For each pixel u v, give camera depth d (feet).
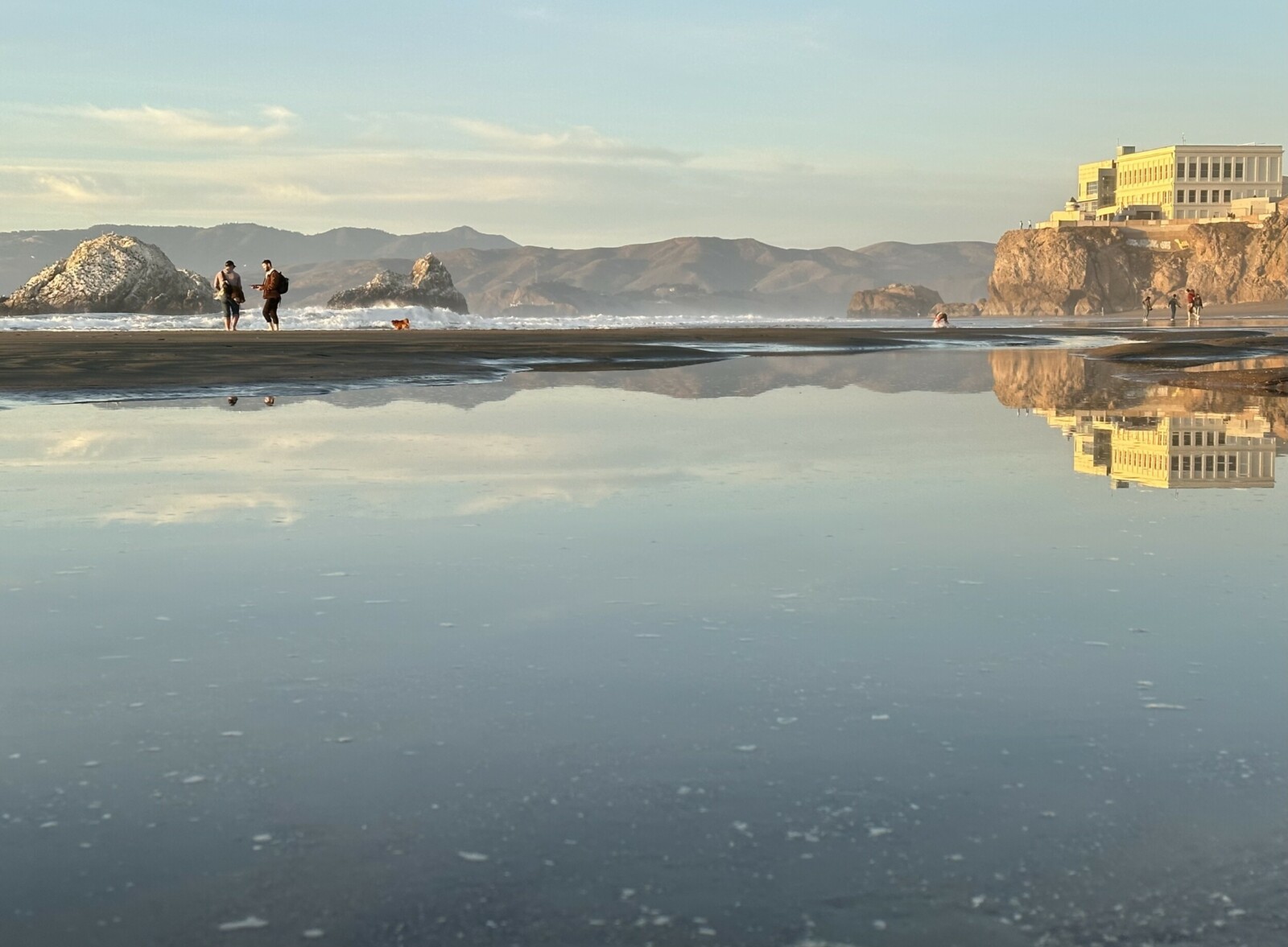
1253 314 369.09
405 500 20.74
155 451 27.22
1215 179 635.25
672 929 6.71
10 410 37.81
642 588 14.48
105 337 106.73
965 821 8.05
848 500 20.98
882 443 29.58
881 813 8.16
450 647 11.94
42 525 18.45
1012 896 7.08
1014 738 9.53
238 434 30.91
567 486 22.49
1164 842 7.75
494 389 47.67
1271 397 44.21
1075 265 635.25
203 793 8.43
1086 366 66.64
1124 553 16.61
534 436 30.60
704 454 27.20
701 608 13.50
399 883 7.21
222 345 82.94
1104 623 12.92
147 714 9.97
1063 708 10.21
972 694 10.59
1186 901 7.02
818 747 9.34
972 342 104.99
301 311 253.03
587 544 17.16
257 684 10.78
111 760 9.02
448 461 25.73
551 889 7.14
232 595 14.07
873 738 9.54
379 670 11.18
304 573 15.25
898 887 7.17
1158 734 9.61
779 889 7.16
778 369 63.46
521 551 16.60
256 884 7.18
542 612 13.32
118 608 13.43
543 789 8.54
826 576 15.15
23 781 8.61
